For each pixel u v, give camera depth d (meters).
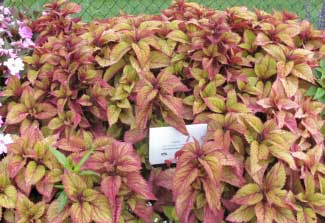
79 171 1.90
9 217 1.93
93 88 2.17
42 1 4.70
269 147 1.98
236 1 5.98
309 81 2.25
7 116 2.14
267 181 1.96
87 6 5.33
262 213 1.88
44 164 1.96
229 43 2.24
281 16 2.73
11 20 2.75
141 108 2.07
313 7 5.79
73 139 2.03
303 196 2.01
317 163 2.11
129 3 5.74
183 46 2.31
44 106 2.20
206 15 2.62
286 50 2.32
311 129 2.16
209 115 2.07
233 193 2.07
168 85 2.09
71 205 1.87
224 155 1.90
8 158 1.98
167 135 2.10
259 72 2.29
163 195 2.11
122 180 1.89
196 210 1.99
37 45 2.52
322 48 2.49
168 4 5.82
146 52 2.18
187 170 1.87
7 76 2.39
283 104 2.13
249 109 2.10
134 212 1.98
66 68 2.20
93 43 2.29
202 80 2.21
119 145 1.95
